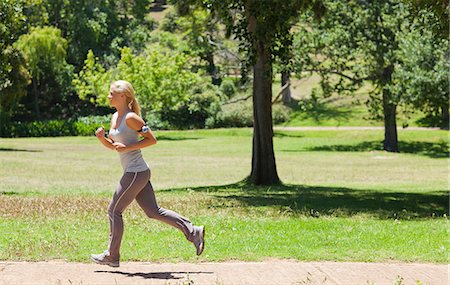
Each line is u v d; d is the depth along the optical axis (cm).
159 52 6600
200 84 6938
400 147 4984
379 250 1030
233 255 974
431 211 1595
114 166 3441
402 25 4325
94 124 6869
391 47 4375
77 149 4762
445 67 3984
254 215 1407
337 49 4488
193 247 1028
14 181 2606
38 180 2673
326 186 2425
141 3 8619
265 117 2345
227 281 824
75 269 883
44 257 946
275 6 1962
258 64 2309
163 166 3506
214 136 6184
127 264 921
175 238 1099
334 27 4459
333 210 1524
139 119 862
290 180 2753
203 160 3912
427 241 1110
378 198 1894
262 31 1981
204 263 933
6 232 1145
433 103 4150
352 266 930
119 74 6269
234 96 7069
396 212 1534
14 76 4397
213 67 6681
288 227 1227
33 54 6156
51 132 6700
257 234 1152
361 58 4566
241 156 4241
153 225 1228
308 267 917
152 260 942
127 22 8444
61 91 7481
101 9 8125
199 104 6975
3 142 5494
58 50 6262
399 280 833
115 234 866
